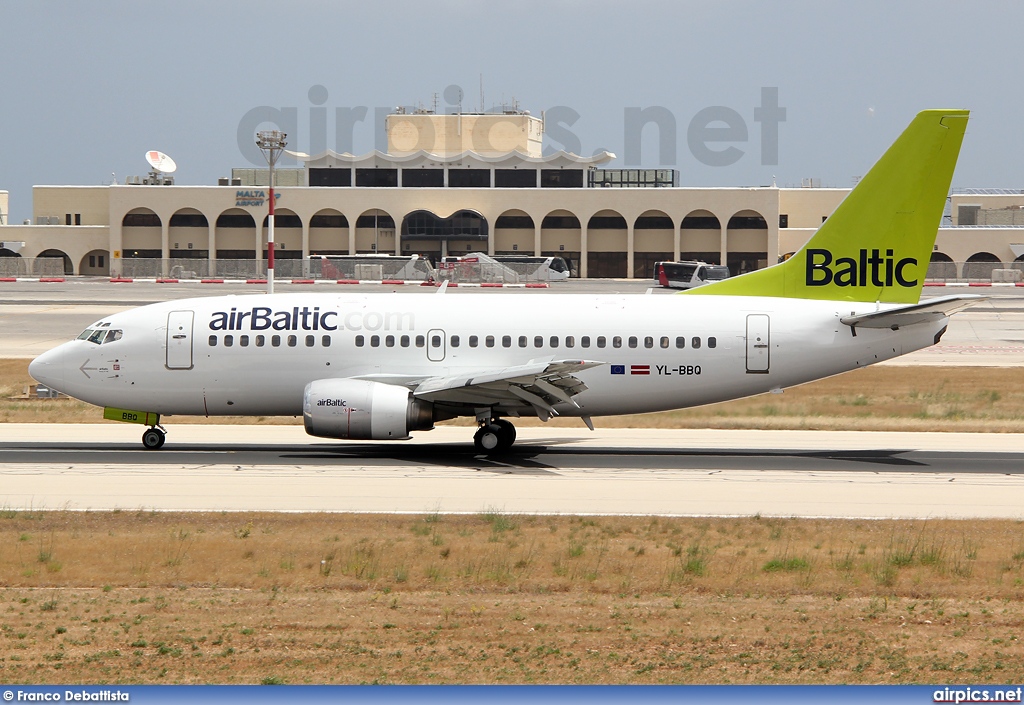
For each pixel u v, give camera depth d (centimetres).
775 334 15450
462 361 15362
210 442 16525
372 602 8612
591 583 9238
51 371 15488
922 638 7919
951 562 9919
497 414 15438
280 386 15412
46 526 10862
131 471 13900
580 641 7750
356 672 7088
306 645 7600
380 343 15338
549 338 15425
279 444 16375
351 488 12925
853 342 15550
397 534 10700
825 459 15575
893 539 10712
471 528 10950
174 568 9519
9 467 14112
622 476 13962
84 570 9475
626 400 15625
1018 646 7762
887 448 16688
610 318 15550
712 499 12600
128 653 7425
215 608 8425
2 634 7794
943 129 15475
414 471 14112
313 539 10444
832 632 8012
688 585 9219
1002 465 15125
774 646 7706
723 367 15488
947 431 18700
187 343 15362
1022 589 9212
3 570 9431
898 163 15612
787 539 10725
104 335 15512
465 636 7819
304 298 15875
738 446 16725
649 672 7188
